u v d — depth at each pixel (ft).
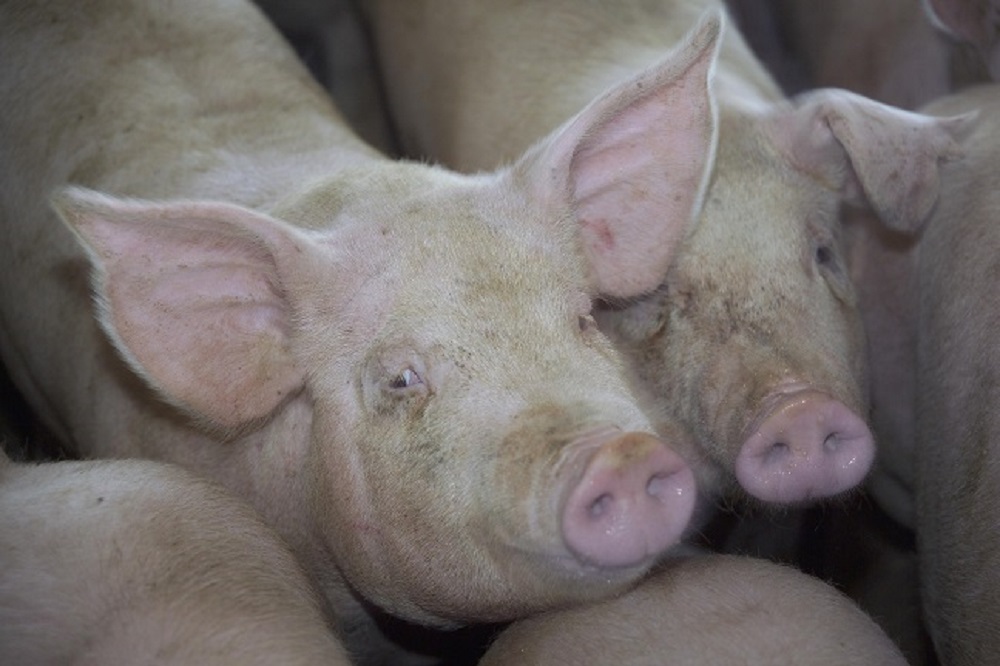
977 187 22.35
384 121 33.81
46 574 14.79
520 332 16.46
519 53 26.89
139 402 21.39
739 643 15.43
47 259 23.21
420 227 17.42
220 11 25.57
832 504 21.50
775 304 20.61
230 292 17.71
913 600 24.53
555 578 16.12
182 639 14.03
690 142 19.08
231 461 20.35
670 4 27.58
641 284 20.06
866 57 32.07
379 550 17.47
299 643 14.38
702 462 20.65
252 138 22.66
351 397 17.34
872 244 24.44
